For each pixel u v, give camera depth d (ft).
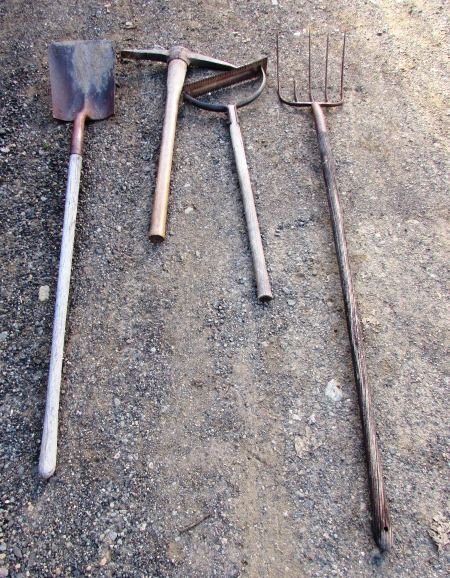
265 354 5.23
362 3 8.19
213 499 4.56
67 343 5.27
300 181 6.34
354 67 7.42
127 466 4.69
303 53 7.55
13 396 5.00
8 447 4.77
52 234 5.90
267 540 4.39
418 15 8.01
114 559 4.33
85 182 6.29
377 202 6.17
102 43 6.87
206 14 7.94
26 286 5.57
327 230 5.98
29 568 4.29
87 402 4.98
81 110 6.68
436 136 6.68
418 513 4.48
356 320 5.21
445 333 5.34
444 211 6.10
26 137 6.60
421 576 4.25
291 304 5.50
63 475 4.65
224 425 4.87
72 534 4.42
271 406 4.97
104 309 5.47
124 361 5.19
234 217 6.07
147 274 5.68
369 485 4.53
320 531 4.42
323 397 5.01
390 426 4.86
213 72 7.38
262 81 7.08
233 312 5.46
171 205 6.14
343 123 6.81
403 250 5.84
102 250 5.82
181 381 5.09
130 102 6.98
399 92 7.11
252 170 6.41
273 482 4.62
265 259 5.76
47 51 7.36
